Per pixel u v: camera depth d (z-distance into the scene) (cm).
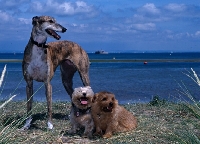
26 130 363
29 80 377
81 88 333
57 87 853
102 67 2152
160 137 335
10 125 297
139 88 854
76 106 337
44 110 455
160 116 417
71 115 343
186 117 404
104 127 341
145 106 486
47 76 375
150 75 1356
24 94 709
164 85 923
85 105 333
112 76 1305
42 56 370
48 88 376
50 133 347
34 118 413
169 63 2897
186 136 304
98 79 1155
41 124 388
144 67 2138
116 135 341
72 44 413
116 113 336
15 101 518
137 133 346
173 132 334
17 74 1358
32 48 368
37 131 359
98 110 332
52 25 369
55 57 393
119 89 832
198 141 288
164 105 481
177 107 447
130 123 355
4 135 283
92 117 338
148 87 876
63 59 404
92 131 340
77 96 332
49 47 388
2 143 277
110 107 326
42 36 367
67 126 377
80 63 414
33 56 369
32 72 372
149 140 324
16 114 418
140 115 421
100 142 325
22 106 474
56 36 371
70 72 434
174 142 319
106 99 328
